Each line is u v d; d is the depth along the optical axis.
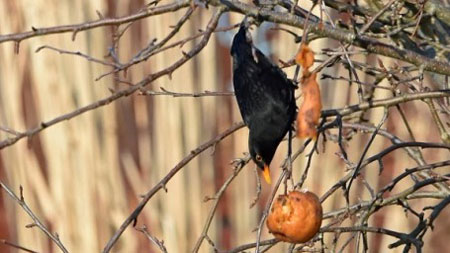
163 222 11.53
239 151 11.66
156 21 10.96
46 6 11.19
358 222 6.97
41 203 11.57
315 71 6.39
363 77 10.54
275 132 6.59
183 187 11.49
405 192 6.80
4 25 11.40
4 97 11.69
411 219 12.35
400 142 7.24
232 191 11.84
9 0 11.41
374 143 11.29
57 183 11.43
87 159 11.32
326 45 10.24
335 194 10.98
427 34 7.66
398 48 6.35
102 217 11.49
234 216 11.78
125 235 11.67
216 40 11.65
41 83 11.30
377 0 7.16
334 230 6.48
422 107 12.43
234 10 6.22
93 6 11.21
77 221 11.41
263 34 10.95
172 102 11.33
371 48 6.31
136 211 6.23
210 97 11.46
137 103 12.34
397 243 6.75
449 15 7.14
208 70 11.34
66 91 11.27
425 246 13.49
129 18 6.13
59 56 11.27
